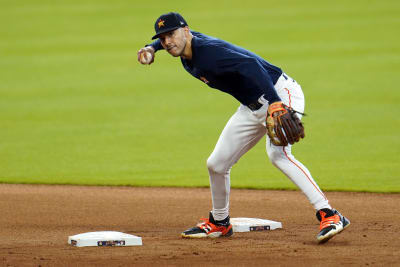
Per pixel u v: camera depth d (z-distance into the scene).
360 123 48.38
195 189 31.48
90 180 33.78
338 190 30.22
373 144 41.50
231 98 61.09
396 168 34.91
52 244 19.12
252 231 21.28
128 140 45.22
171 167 37.00
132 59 82.94
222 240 19.47
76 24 108.06
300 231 21.22
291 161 18.59
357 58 77.75
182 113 54.94
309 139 43.72
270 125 17.03
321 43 88.00
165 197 29.45
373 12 108.62
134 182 33.19
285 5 118.69
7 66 80.00
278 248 17.86
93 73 75.38
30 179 34.12
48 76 74.12
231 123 19.00
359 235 19.97
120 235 19.19
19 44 94.25
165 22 17.56
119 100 61.28
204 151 41.41
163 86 67.81
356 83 64.81
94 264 16.20
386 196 28.75
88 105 59.06
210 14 112.19
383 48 83.06
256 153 41.12
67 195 29.94
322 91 61.97
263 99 17.80
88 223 23.72
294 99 18.69
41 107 58.47
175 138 45.59
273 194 29.89
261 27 99.94
